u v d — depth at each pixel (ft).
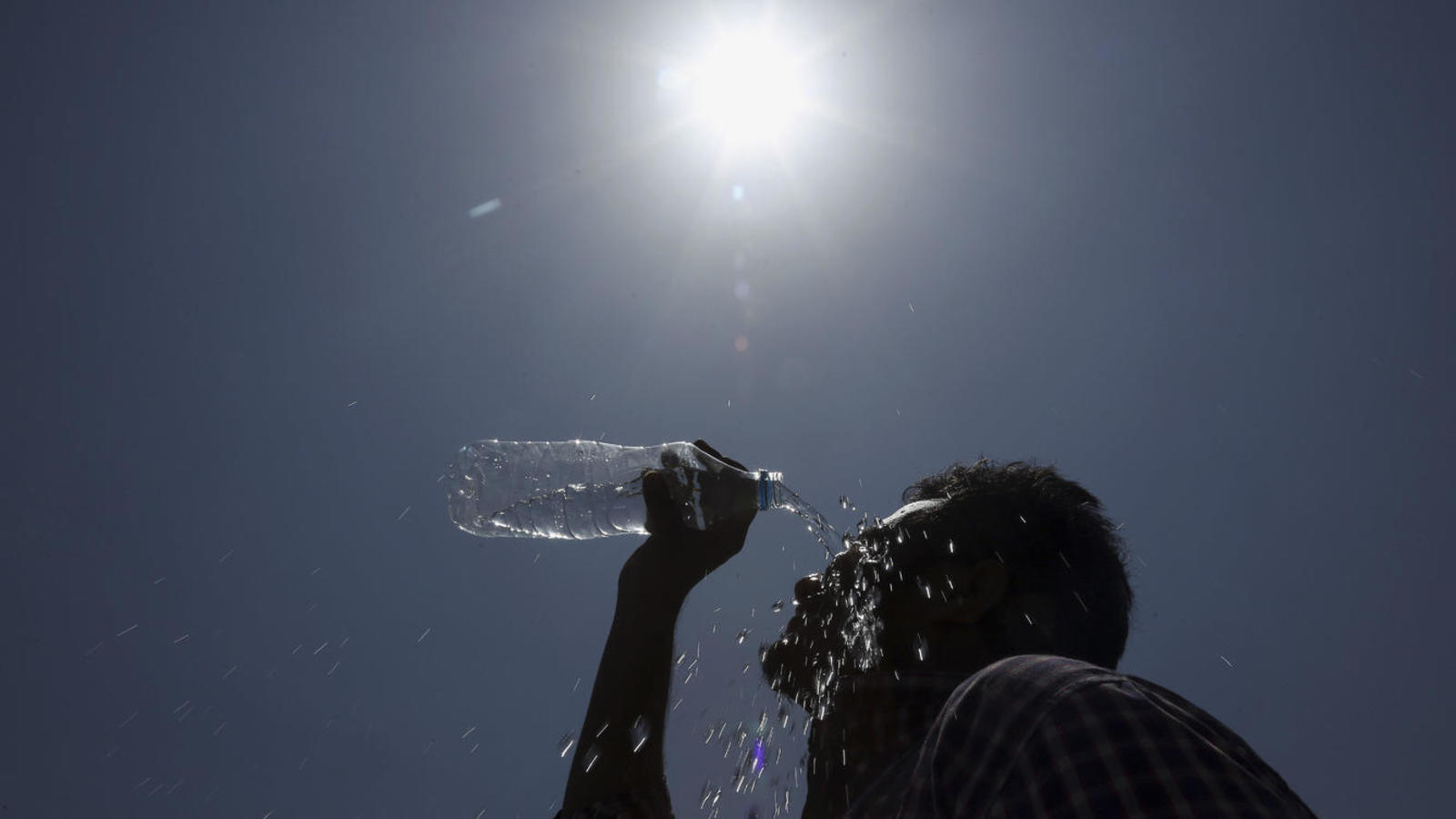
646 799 3.33
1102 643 2.88
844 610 3.01
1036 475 3.09
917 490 3.33
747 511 3.91
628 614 3.65
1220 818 1.69
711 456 4.02
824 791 2.77
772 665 3.14
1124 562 3.14
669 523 3.81
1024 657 2.12
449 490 5.88
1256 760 1.92
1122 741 1.81
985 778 1.93
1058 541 2.90
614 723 3.44
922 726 2.65
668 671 3.56
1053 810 1.79
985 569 2.85
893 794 2.47
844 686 2.83
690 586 3.75
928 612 2.86
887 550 2.98
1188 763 1.77
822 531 4.08
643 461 5.73
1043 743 1.87
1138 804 1.73
